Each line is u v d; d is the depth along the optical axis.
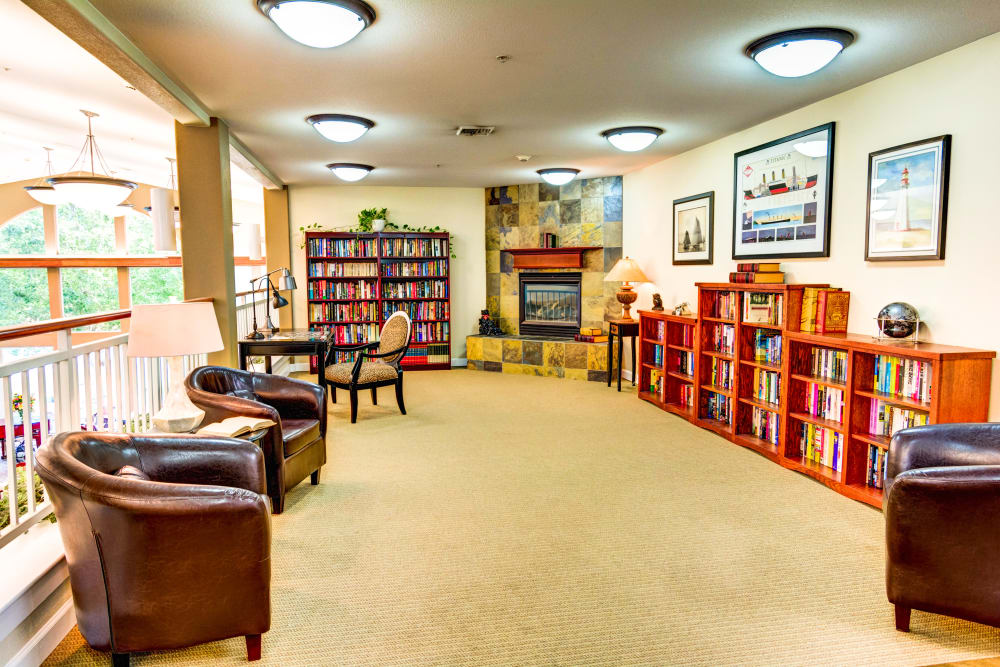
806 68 3.07
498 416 5.42
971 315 3.06
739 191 4.98
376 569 2.60
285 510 3.26
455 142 5.38
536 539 2.89
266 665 1.96
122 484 1.75
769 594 2.39
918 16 2.72
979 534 1.96
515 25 2.78
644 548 2.79
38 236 10.67
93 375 3.18
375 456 4.24
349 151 5.74
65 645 2.07
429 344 8.06
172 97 3.56
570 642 2.07
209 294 4.44
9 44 3.22
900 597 2.10
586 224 7.48
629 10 2.63
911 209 3.38
